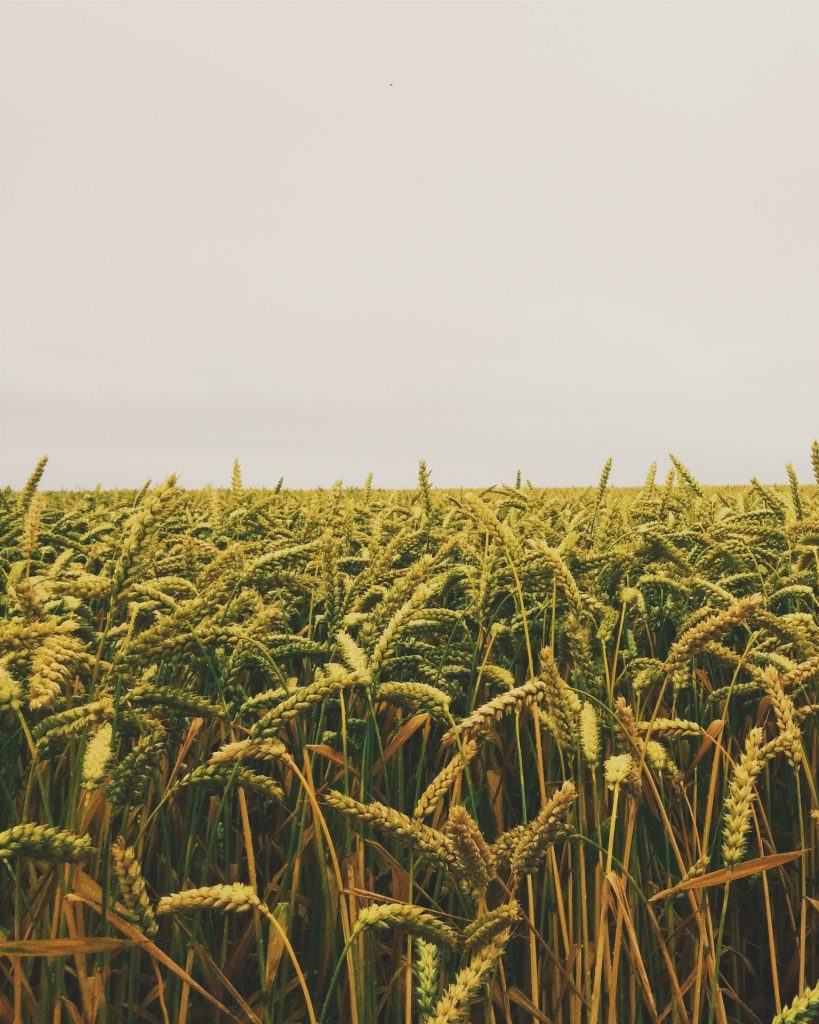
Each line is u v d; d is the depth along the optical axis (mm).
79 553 4160
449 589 3172
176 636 1778
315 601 3037
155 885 2594
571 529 4129
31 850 1177
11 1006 1966
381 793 2570
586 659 2180
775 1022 1372
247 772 1690
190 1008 2301
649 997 1943
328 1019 2268
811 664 2096
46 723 1560
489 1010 1582
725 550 3586
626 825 2189
